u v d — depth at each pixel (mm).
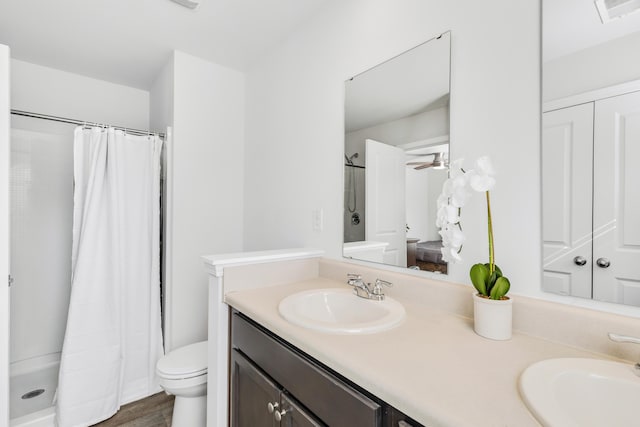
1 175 1369
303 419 845
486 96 1004
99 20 1798
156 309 2082
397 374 652
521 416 515
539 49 889
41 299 2348
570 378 638
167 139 2137
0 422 1354
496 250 978
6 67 1385
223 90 2330
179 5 1667
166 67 2283
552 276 869
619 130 758
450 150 1103
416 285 1156
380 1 1366
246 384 1153
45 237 2377
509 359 727
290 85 1923
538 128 890
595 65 791
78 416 1695
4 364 1367
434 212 1152
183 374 1498
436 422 524
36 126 2354
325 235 1659
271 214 2096
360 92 1459
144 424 1743
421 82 1199
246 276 1374
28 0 1617
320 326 882
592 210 800
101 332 1811
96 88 2592
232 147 2379
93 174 1846
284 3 1648
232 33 1927
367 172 1425
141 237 2033
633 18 741
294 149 1886
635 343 663
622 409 614
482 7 1015
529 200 909
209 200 2252
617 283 767
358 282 1228
